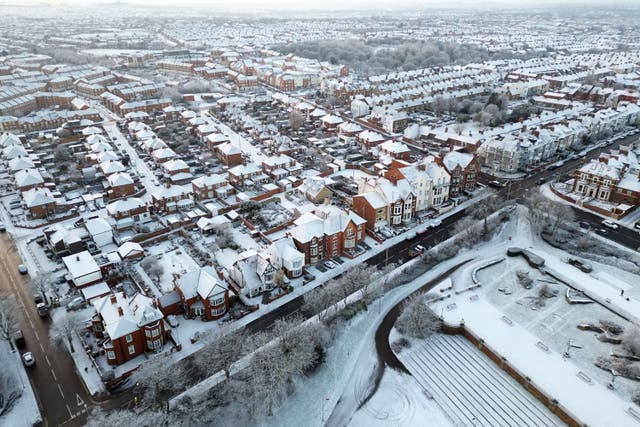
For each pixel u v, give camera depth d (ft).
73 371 331.57
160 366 311.88
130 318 337.72
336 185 623.77
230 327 359.05
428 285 428.56
